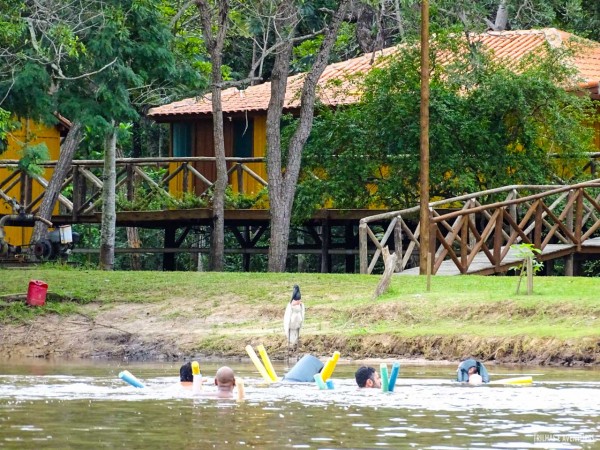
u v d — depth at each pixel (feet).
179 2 268.21
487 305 175.01
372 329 174.09
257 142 295.07
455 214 213.46
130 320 192.85
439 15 258.78
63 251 253.24
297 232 318.86
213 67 240.32
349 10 256.73
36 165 248.32
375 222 256.52
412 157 247.70
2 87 222.48
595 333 157.69
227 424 98.68
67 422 99.81
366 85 258.78
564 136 252.01
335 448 87.20
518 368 151.94
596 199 239.91
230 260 346.95
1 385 130.31
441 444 88.99
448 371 147.84
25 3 223.51
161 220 263.90
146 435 92.89
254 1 244.63
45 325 193.16
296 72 358.02
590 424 99.14
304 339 172.65
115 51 222.48
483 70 255.09
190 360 174.29
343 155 252.83
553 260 253.24
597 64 290.76
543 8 319.88
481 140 248.52
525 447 87.61
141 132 375.25
